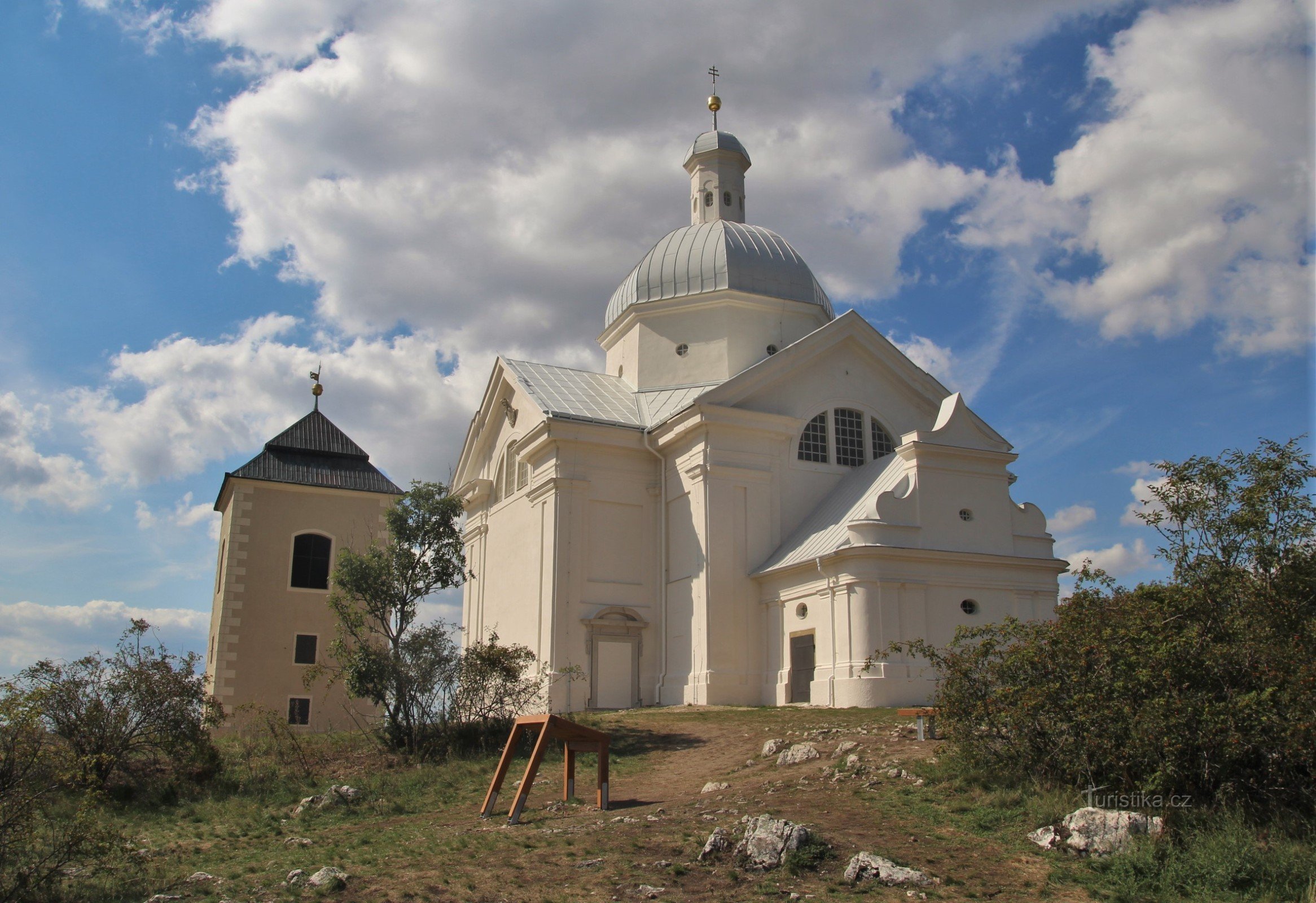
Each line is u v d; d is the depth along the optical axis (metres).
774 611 32.59
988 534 30.98
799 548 32.34
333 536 39.84
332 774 22.81
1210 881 11.20
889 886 11.54
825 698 29.44
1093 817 12.54
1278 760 12.95
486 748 23.70
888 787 15.53
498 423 42.44
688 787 18.36
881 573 29.12
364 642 25.09
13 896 13.39
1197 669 13.80
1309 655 13.76
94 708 21.38
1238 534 15.38
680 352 39.81
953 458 31.08
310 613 38.72
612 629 34.81
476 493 43.00
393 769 22.78
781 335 40.00
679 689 33.59
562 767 21.28
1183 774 13.12
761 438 34.69
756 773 18.70
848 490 34.03
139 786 21.39
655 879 12.17
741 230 41.97
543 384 39.25
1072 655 14.66
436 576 26.75
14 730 15.39
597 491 35.81
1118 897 11.02
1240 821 12.45
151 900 12.84
